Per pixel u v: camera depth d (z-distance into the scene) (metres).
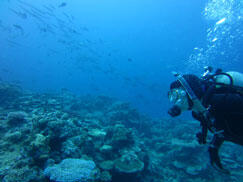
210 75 1.67
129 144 6.83
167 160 8.62
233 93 1.39
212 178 7.23
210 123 1.41
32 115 7.49
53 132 4.81
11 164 3.85
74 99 14.91
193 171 7.28
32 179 3.50
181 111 1.61
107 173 5.05
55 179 3.43
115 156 6.27
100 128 8.85
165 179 6.95
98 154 6.09
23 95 12.15
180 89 1.65
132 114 12.99
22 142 4.91
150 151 9.63
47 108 9.04
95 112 13.96
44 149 4.15
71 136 5.41
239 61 31.92
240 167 7.98
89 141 5.99
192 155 8.12
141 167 5.63
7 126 6.14
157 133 12.64
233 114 1.33
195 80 1.62
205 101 1.47
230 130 1.38
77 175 3.65
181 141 9.50
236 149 9.76
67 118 6.61
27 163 3.86
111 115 12.24
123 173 5.36
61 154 4.63
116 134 6.92
